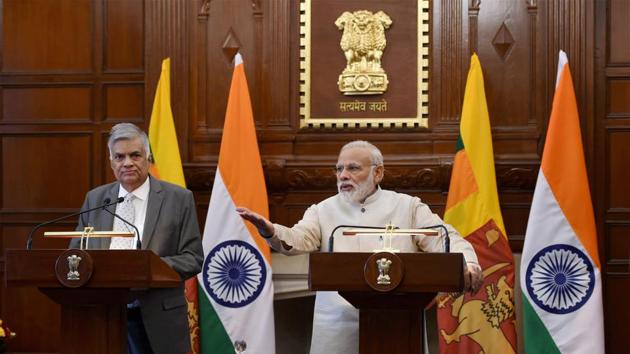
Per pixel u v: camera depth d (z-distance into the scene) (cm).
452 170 593
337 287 322
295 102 632
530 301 546
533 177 601
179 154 601
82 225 407
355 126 625
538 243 548
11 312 653
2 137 661
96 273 329
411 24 627
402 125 621
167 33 638
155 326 383
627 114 614
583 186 550
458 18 621
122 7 659
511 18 618
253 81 634
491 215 564
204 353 562
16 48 661
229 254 566
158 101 601
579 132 555
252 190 573
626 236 609
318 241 414
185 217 403
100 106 657
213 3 639
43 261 331
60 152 657
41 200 656
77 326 346
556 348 541
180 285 382
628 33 616
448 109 619
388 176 610
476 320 555
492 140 610
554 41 612
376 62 626
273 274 601
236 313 562
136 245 379
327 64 631
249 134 580
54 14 662
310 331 643
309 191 624
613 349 606
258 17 634
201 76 637
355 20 628
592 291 541
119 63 659
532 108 613
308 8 633
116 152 398
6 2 662
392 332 339
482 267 560
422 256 321
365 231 352
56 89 661
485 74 617
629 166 611
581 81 609
